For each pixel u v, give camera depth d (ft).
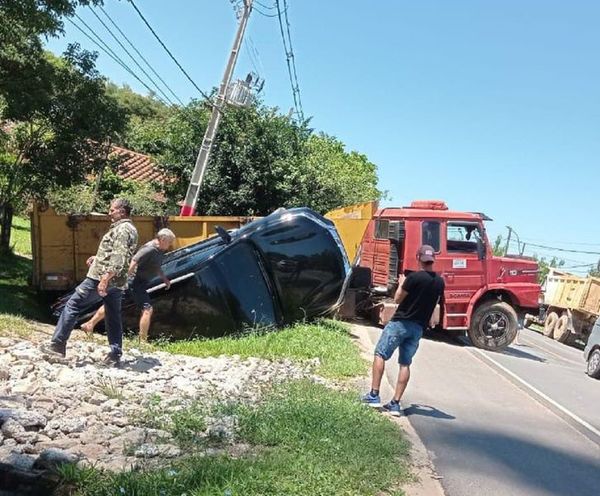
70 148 45.78
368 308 49.24
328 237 38.24
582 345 81.00
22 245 66.59
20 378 21.86
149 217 44.60
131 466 14.79
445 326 46.42
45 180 47.62
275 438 17.94
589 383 38.81
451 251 47.09
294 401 21.42
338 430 19.07
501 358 42.52
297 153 75.51
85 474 14.08
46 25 37.27
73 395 20.58
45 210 42.83
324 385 25.79
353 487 15.29
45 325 34.63
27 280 48.06
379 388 25.18
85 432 17.26
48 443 16.20
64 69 44.73
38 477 14.01
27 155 46.60
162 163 74.74
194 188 59.82
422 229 47.24
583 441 23.24
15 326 30.48
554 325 82.79
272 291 36.78
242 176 71.36
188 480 14.05
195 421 18.51
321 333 36.04
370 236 51.42
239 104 64.69
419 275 23.43
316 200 76.02
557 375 39.34
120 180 77.00
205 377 26.16
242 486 13.94
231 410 19.86
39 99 42.27
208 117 72.49
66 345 27.84
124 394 21.84
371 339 41.42
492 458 19.88
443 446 20.48
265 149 71.51
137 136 90.79
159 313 34.76
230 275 35.78
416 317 23.36
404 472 17.11
